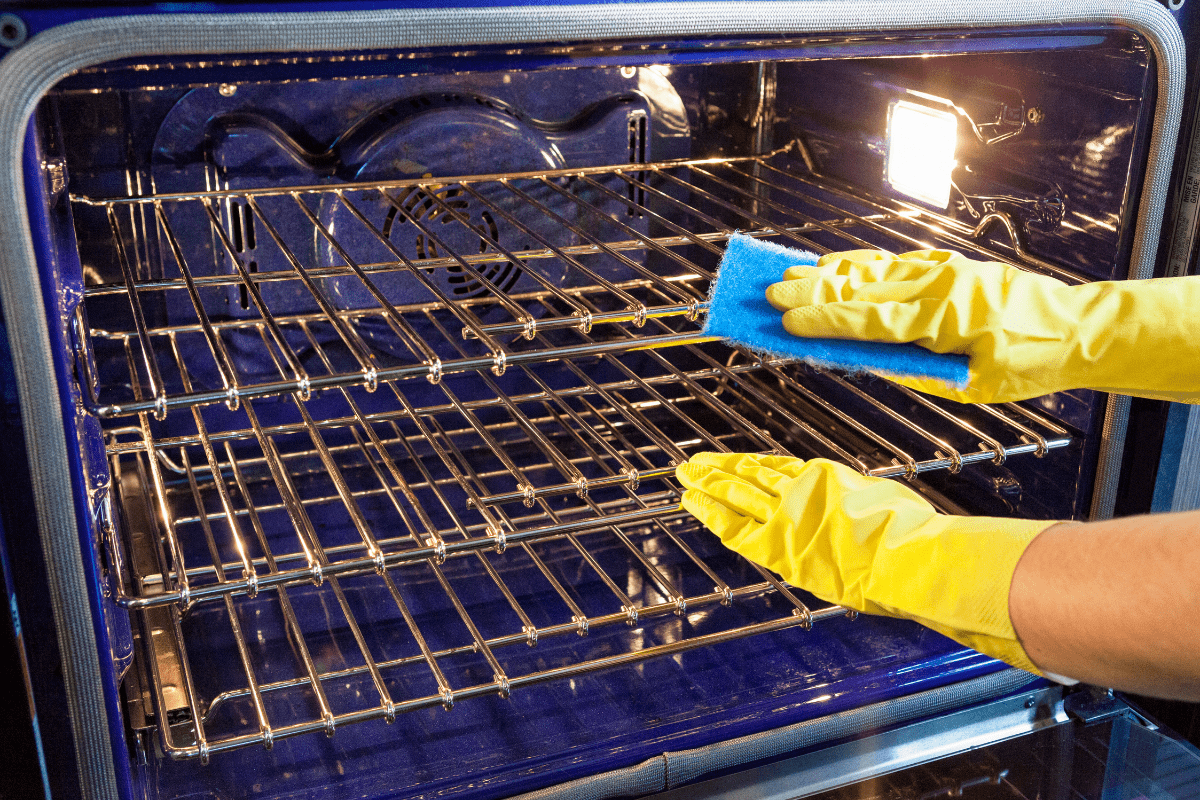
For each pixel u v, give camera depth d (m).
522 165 1.63
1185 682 0.58
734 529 1.00
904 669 1.25
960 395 0.99
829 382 1.78
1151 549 0.59
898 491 0.92
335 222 1.54
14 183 0.71
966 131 1.35
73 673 0.85
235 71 0.79
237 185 1.50
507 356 1.08
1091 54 1.13
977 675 1.27
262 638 1.30
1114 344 0.96
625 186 1.72
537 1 0.82
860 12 0.92
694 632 1.34
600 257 1.76
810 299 0.98
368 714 1.04
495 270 1.68
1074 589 0.63
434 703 1.06
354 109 1.53
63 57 0.70
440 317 1.70
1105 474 1.23
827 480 0.94
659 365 1.92
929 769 1.18
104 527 1.03
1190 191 1.11
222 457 1.67
